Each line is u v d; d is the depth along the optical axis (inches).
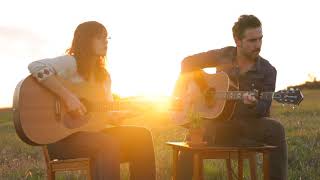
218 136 242.5
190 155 235.3
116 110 221.8
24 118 206.5
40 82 208.1
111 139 203.6
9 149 529.7
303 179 307.6
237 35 239.3
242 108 242.1
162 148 443.8
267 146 217.5
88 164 205.8
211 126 243.8
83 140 205.9
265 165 216.8
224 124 242.4
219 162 347.9
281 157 231.8
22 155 482.3
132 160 218.7
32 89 208.2
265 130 234.5
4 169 378.0
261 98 228.4
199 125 220.2
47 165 215.8
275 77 242.1
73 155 208.7
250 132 238.5
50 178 215.0
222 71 245.6
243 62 244.5
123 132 217.2
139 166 216.8
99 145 202.2
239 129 241.8
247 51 237.3
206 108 244.1
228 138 241.9
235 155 226.7
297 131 528.7
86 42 216.2
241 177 227.9
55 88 207.6
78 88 216.7
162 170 331.9
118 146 203.9
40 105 208.5
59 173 325.7
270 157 232.1
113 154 201.5
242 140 239.6
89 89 218.8
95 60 219.9
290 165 350.9
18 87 207.5
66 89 209.9
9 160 438.9
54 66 210.8
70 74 215.0
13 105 208.4
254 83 240.7
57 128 209.5
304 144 424.2
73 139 209.2
